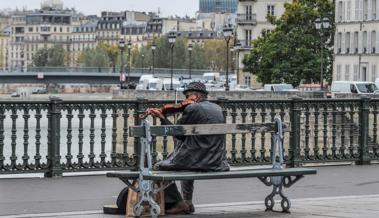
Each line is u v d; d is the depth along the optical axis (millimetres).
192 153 16891
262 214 17766
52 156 23938
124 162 24688
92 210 18641
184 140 17109
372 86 100562
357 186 22906
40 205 19375
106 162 24531
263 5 174000
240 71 176000
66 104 24094
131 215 16922
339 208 18578
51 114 23922
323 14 139500
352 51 134625
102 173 25078
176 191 17750
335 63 138875
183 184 17891
